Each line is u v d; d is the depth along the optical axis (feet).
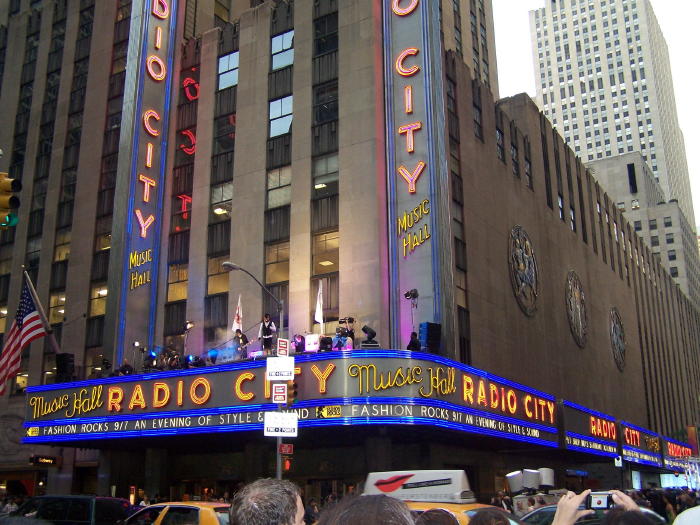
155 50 174.81
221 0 202.18
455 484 48.16
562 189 220.02
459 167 156.56
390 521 10.35
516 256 175.11
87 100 194.49
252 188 155.22
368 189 139.74
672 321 347.56
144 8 175.94
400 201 135.64
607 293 245.24
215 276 154.81
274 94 159.94
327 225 142.92
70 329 172.76
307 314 139.44
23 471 172.45
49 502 70.59
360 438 125.08
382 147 142.20
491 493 148.66
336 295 137.80
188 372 120.47
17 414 173.99
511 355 161.89
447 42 241.14
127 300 155.02
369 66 147.64
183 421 118.52
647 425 264.31
